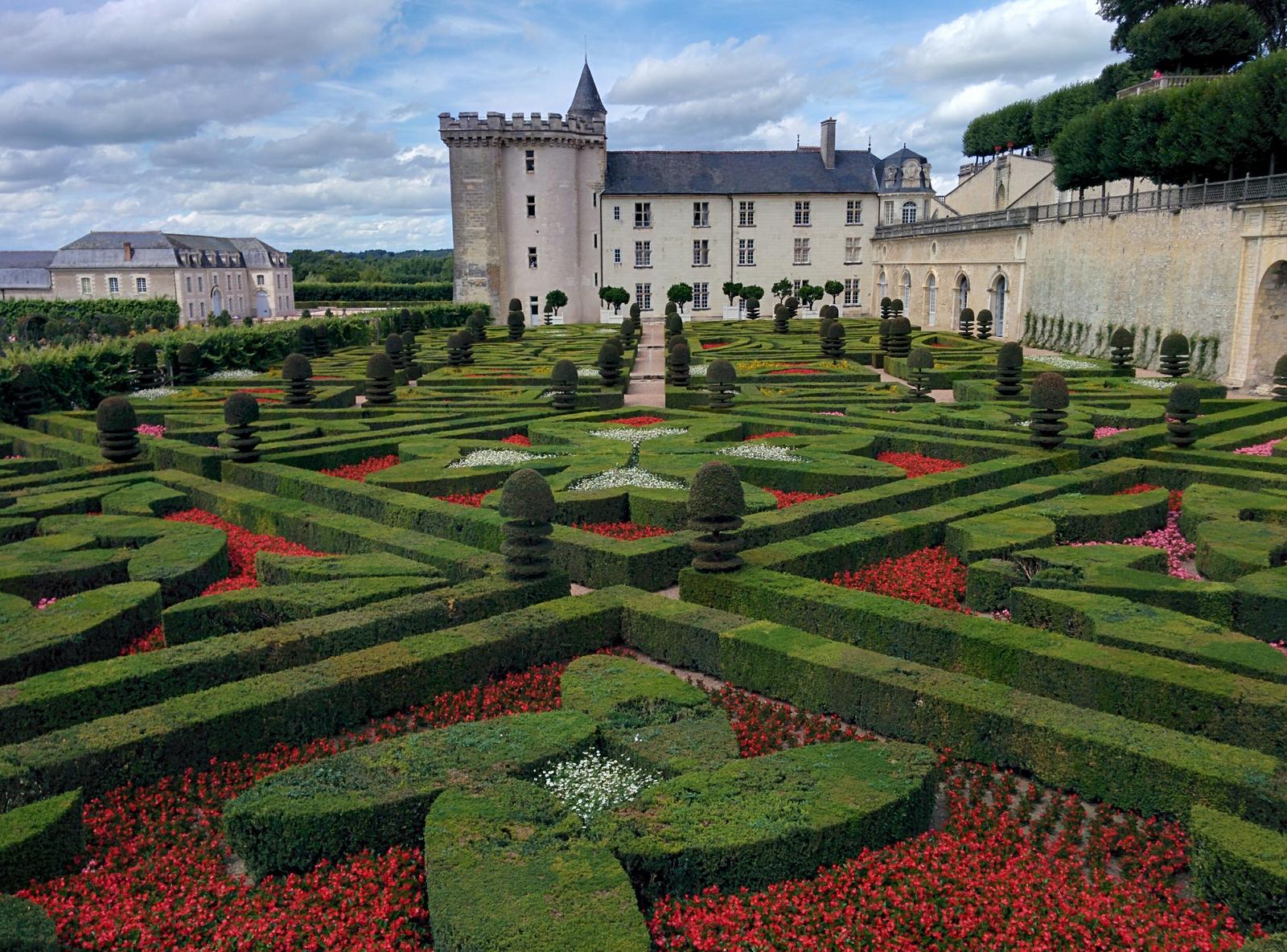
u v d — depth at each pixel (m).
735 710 9.62
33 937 5.91
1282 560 12.95
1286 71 33.09
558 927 5.79
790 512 14.59
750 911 6.41
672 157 74.12
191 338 36.47
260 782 7.48
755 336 51.12
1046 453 18.53
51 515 15.52
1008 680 9.59
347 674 9.32
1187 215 36.75
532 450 19.67
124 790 7.97
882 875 6.72
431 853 6.54
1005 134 74.69
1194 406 19.30
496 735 8.29
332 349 45.94
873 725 9.13
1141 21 60.81
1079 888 6.63
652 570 12.98
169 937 6.38
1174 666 8.88
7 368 27.16
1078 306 45.50
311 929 6.38
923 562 13.60
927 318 65.38
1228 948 5.95
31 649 9.80
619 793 7.57
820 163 75.12
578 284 72.81
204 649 9.74
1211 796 7.13
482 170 68.94
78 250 94.44
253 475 18.27
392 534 13.92
